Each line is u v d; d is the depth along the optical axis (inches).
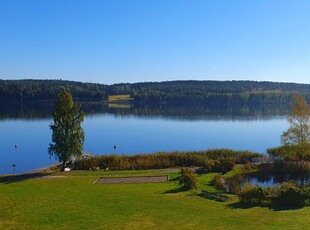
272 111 6919.3
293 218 1042.1
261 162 2026.3
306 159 2087.8
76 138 1950.1
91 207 1200.2
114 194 1382.9
